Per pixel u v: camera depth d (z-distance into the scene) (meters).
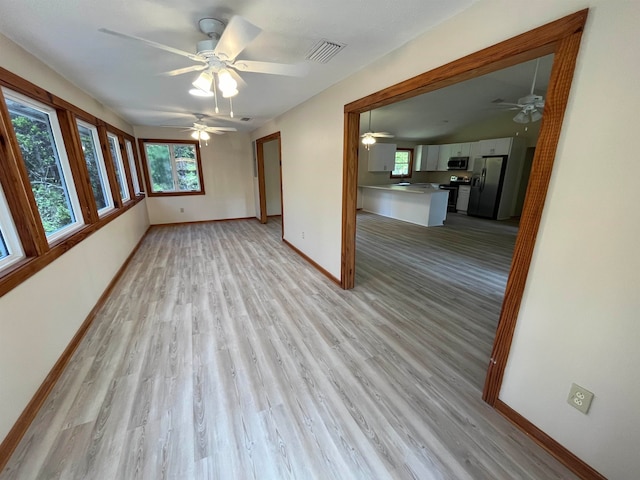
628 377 1.09
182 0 1.45
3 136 1.64
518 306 1.43
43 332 1.78
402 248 4.86
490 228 6.34
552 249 1.26
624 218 1.03
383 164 8.52
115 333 2.35
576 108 1.11
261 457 1.37
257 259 4.25
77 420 1.54
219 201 7.07
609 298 1.11
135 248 4.64
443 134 8.69
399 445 1.43
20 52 1.94
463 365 2.01
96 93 3.21
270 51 2.12
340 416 1.59
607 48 1.00
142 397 1.70
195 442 1.43
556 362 1.31
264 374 1.91
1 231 1.68
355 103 2.60
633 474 1.13
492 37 1.42
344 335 2.35
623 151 1.00
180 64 2.35
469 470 1.31
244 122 5.39
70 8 1.51
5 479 1.25
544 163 1.23
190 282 3.39
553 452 1.38
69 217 2.67
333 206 3.27
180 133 6.30
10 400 1.42
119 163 4.73
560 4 1.13
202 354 2.10
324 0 1.45
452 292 3.16
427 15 1.61
